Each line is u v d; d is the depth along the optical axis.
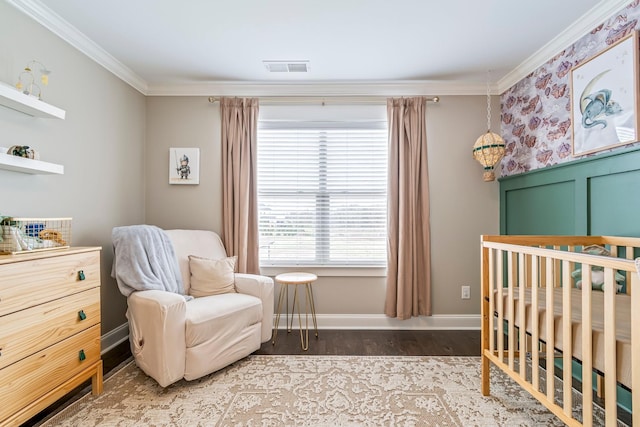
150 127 2.93
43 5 1.79
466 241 2.90
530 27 2.03
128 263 2.07
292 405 1.70
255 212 2.87
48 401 1.49
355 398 1.77
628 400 1.67
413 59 2.45
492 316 1.75
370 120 2.93
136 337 1.90
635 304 0.95
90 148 2.25
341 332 2.80
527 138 2.55
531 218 2.51
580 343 1.20
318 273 2.91
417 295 2.84
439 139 2.90
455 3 1.79
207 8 1.83
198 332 1.88
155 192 2.93
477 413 1.63
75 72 2.11
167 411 1.65
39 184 1.86
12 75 1.69
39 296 1.46
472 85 2.88
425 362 2.21
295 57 2.42
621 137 1.70
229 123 2.87
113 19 1.93
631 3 1.68
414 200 2.80
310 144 2.99
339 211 2.99
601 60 1.82
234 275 2.54
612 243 1.75
